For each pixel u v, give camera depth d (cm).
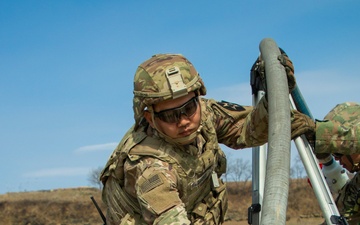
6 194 3603
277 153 197
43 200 3297
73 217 3100
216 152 275
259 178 299
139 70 255
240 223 2508
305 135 287
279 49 243
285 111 211
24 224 3042
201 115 257
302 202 2816
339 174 388
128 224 268
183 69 247
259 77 270
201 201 277
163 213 235
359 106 305
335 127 283
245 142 291
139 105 254
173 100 246
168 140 255
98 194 3547
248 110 298
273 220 173
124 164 261
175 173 250
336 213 271
